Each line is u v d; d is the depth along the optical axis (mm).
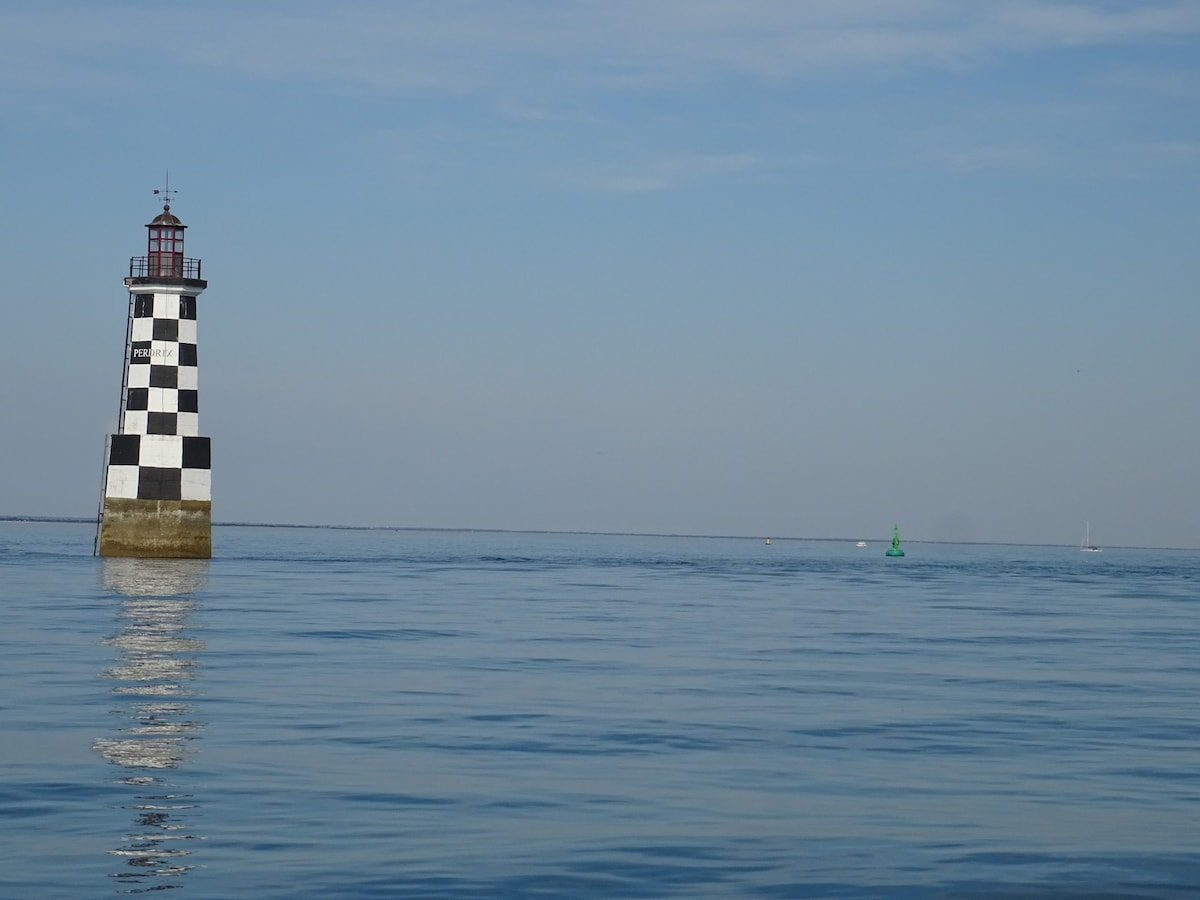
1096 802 18109
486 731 23219
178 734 22219
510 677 30938
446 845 15352
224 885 13609
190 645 36719
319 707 25609
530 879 14000
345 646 37312
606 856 14977
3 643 36281
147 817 16422
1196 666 36250
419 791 18203
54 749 20672
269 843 15289
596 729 23656
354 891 13477
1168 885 14062
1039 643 43250
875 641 42812
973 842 15797
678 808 17453
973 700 28328
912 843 15734
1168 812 17531
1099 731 24234
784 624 50125
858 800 18078
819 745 22438
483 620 48656
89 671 30484
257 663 32750
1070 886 13984
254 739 21906
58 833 15578
